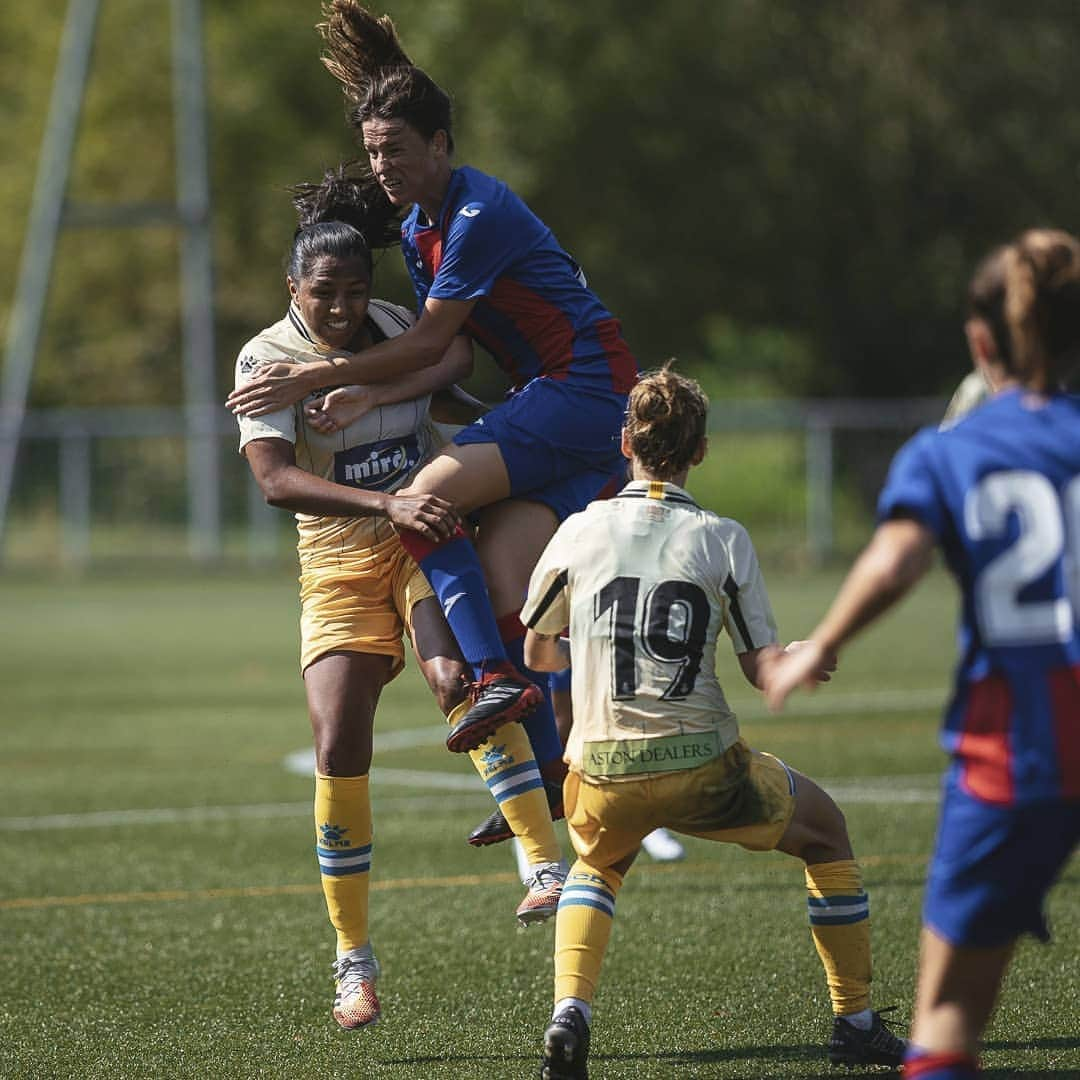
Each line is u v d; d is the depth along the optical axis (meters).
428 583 16.80
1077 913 20.36
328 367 16.73
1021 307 10.78
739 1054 15.49
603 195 119.69
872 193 121.12
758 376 137.50
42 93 129.50
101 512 101.94
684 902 21.69
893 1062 15.02
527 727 18.03
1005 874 10.59
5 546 101.38
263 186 124.00
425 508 16.23
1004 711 10.55
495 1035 16.28
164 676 51.81
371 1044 16.05
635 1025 16.47
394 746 37.03
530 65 116.75
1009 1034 15.64
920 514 10.68
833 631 10.80
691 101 117.94
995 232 122.44
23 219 130.12
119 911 21.83
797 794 14.70
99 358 136.25
